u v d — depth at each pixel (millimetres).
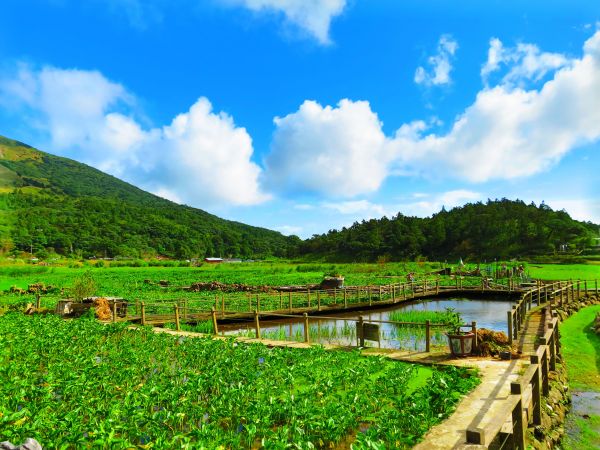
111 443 6758
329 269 69938
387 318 26500
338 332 22219
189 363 12758
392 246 125688
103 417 8195
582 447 8609
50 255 144250
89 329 17859
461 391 9633
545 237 102375
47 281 48219
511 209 129625
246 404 8812
